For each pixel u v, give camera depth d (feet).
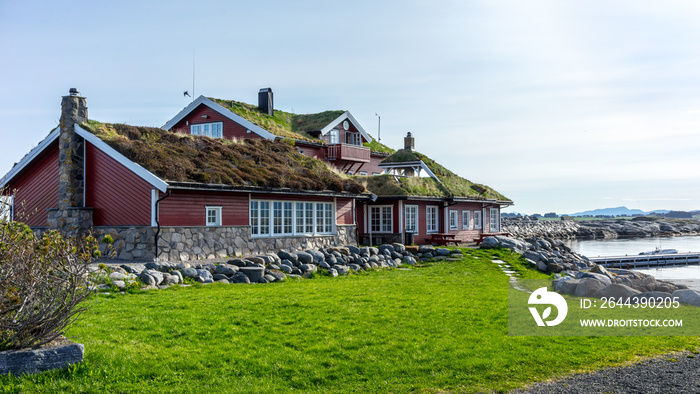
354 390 26.71
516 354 32.48
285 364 29.60
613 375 29.32
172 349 31.07
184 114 126.72
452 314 42.45
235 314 39.73
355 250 82.23
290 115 147.23
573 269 92.27
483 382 28.02
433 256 92.17
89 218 71.31
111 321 35.99
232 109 123.54
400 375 28.71
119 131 75.66
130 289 48.83
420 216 113.91
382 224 109.50
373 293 51.98
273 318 39.14
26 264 26.84
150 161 67.87
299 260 70.64
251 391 25.96
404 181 115.03
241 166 80.28
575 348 34.27
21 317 26.58
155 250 64.59
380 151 154.20
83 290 30.63
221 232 72.23
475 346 33.78
